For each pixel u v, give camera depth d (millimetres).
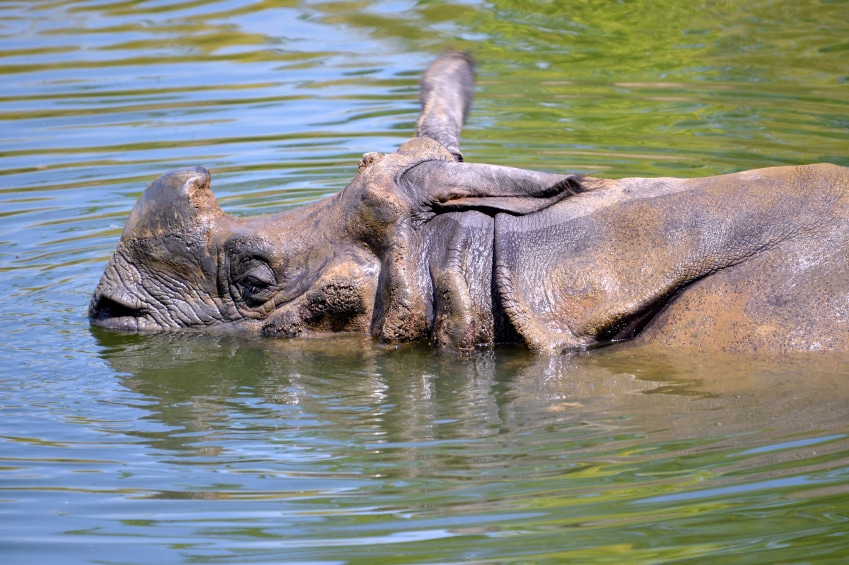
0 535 10773
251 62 31594
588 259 14883
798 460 11703
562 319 14773
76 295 18016
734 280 14312
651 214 14852
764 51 31125
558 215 15195
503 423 13031
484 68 30703
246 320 16078
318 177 23109
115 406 13930
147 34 34375
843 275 13969
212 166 23812
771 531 10445
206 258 16125
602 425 12812
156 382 14680
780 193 14641
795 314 13898
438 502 11227
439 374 14523
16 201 22250
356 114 26938
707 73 29406
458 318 14883
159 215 16203
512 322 14750
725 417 12758
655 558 10047
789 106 26141
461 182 15273
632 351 14430
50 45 33156
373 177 15523
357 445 12633
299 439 12852
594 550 10234
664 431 12539
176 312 16297
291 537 10617
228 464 12242
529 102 27531
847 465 11523
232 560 10273
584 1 37094
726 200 14719
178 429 13227
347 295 15352
